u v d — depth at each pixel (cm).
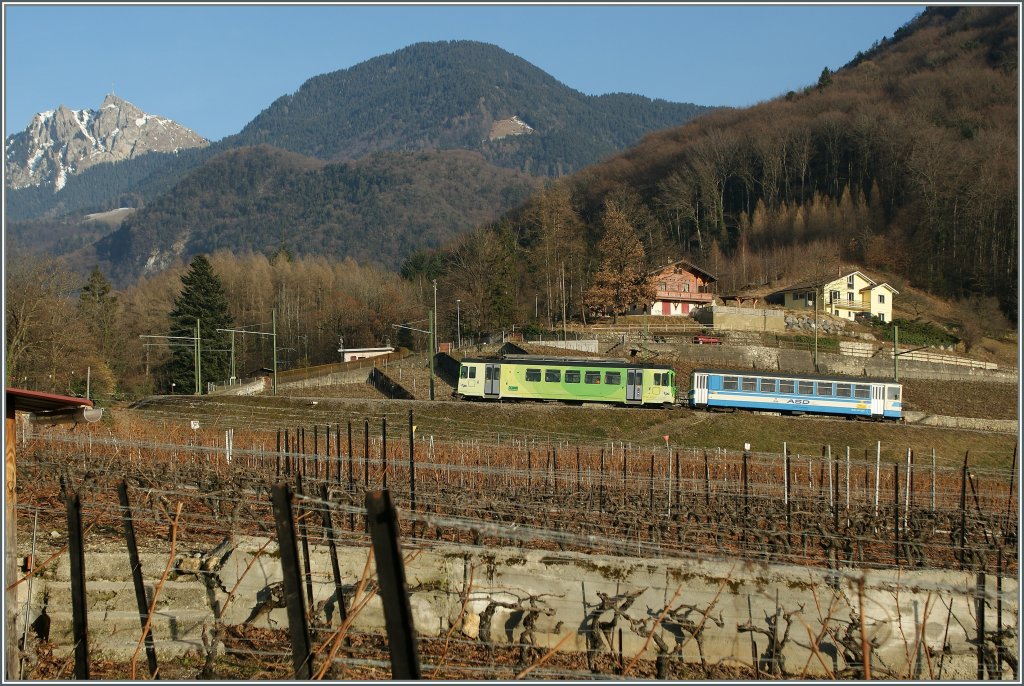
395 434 4650
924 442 5072
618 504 2419
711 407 5438
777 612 1466
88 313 7444
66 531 1922
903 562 2052
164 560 1659
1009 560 2114
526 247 11438
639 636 1539
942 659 1504
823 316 8969
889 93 13800
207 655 1370
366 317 9900
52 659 1477
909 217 10794
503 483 3000
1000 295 9144
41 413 1470
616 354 7331
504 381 5500
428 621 1605
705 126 15112
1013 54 13212
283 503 975
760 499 2567
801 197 12519
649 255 10650
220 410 5150
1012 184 9150
